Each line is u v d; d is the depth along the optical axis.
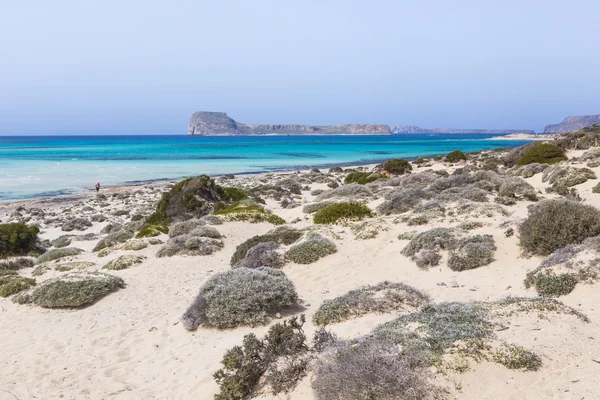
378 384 5.12
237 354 6.83
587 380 5.21
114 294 13.41
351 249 15.23
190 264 16.97
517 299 7.64
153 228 23.66
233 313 9.79
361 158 87.31
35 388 7.76
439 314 7.15
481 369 5.41
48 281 13.68
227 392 6.34
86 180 53.75
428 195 22.39
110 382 7.84
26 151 106.94
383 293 9.59
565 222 11.14
